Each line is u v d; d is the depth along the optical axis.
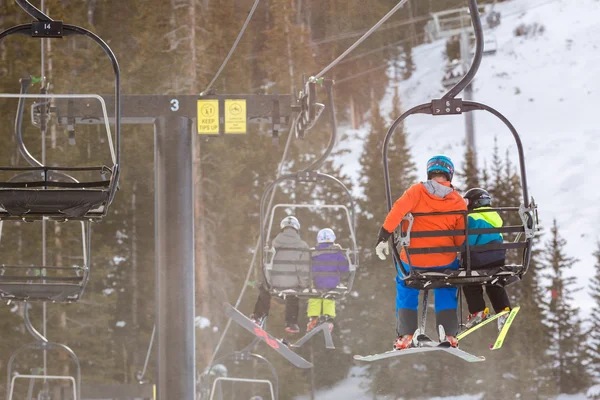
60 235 56.38
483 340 64.62
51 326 55.25
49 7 62.81
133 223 58.81
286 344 25.45
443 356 63.78
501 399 63.31
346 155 107.44
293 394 57.50
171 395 22.94
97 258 57.03
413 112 16.05
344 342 62.75
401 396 62.62
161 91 62.00
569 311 67.56
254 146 61.81
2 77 59.41
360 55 103.31
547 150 131.50
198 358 53.91
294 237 24.00
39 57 60.22
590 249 103.56
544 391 64.06
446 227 15.22
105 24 66.12
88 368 55.50
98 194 15.60
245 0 80.50
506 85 153.38
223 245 58.88
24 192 15.35
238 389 56.75
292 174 23.41
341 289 23.58
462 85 16.12
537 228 15.13
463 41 88.50
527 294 66.06
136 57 62.44
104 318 56.28
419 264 15.09
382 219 64.56
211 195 59.91
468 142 76.81
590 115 138.88
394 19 139.38
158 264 23.59
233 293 57.91
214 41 65.81
